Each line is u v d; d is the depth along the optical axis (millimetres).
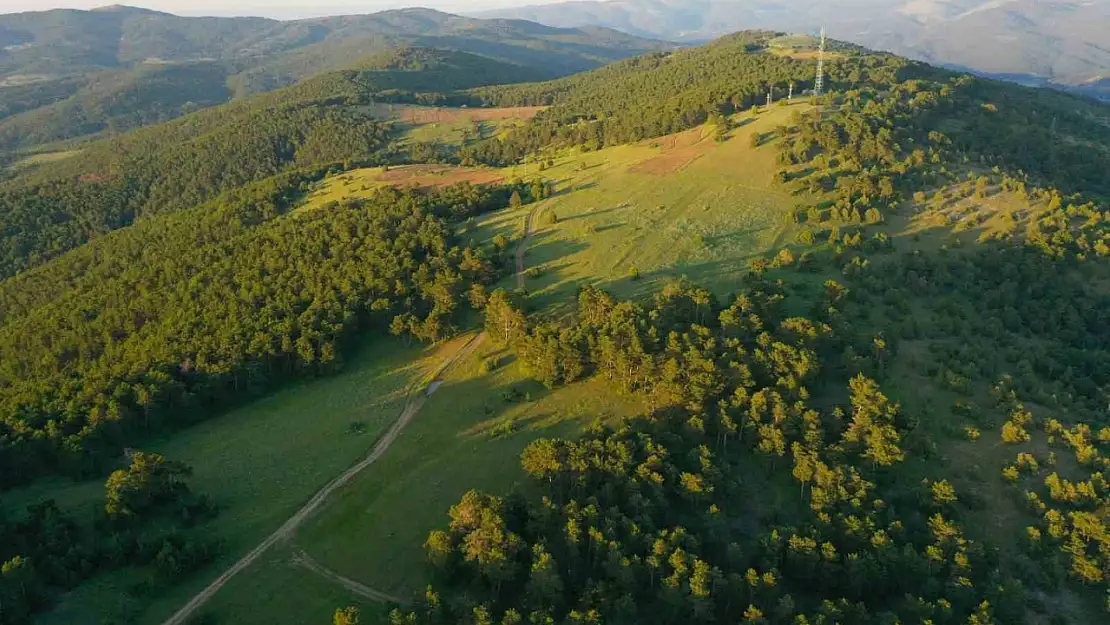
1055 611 59844
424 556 66625
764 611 58094
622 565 57938
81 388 97812
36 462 83125
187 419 96125
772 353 82375
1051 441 77438
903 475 73438
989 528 67562
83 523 70938
